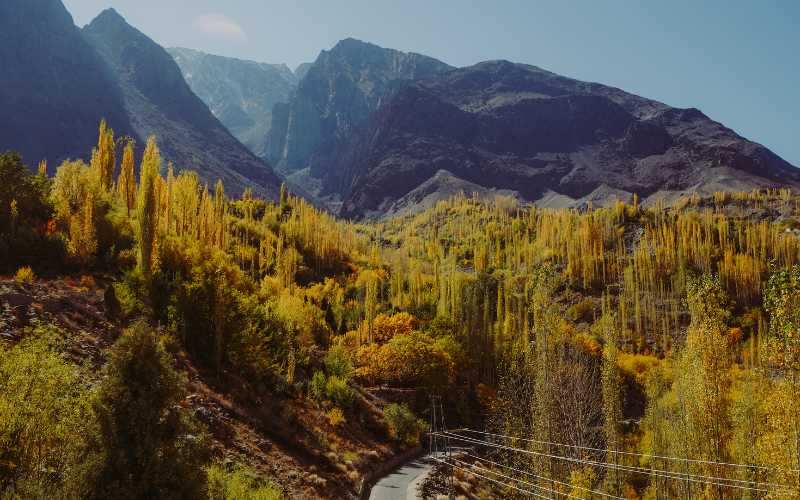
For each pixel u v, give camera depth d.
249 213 145.00
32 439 18.73
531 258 160.75
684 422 31.86
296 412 44.12
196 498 18.64
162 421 18.88
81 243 49.34
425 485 41.53
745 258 128.62
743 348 81.06
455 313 90.88
